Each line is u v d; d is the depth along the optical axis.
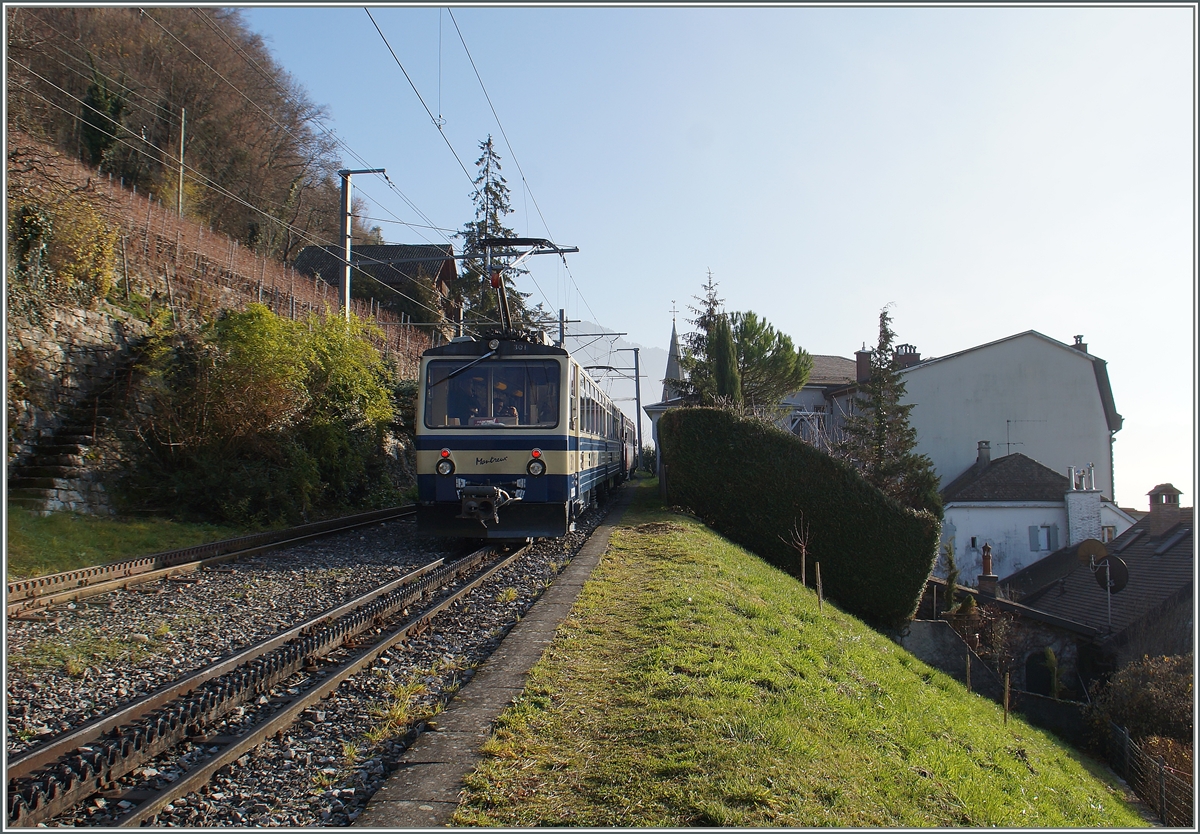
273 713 4.98
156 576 9.09
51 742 4.21
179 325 16.67
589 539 13.26
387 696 5.36
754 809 3.65
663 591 8.38
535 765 4.08
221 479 13.38
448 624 7.42
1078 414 33.19
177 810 3.66
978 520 28.66
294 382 14.78
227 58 36.53
